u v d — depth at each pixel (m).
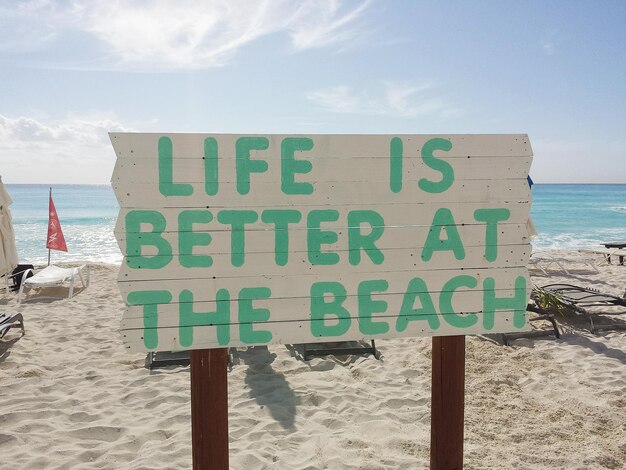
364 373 5.23
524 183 2.47
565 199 59.50
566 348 6.01
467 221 2.45
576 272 12.12
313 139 2.33
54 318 7.46
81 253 19.22
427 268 2.43
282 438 3.88
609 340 6.35
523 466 3.50
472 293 2.46
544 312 6.75
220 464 2.29
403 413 4.32
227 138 2.27
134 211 2.22
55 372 5.30
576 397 4.62
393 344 6.20
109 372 5.30
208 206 2.27
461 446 2.52
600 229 28.30
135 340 2.23
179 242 2.25
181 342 2.26
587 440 3.87
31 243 21.73
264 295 2.32
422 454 3.67
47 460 3.55
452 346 2.49
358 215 2.37
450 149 2.43
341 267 2.37
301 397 4.61
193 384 2.29
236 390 4.80
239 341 2.30
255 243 2.30
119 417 4.23
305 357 5.62
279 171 2.31
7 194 8.56
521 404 4.51
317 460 3.55
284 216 2.32
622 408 4.41
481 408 4.41
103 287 9.93
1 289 9.70
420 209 2.42
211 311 2.28
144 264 2.24
